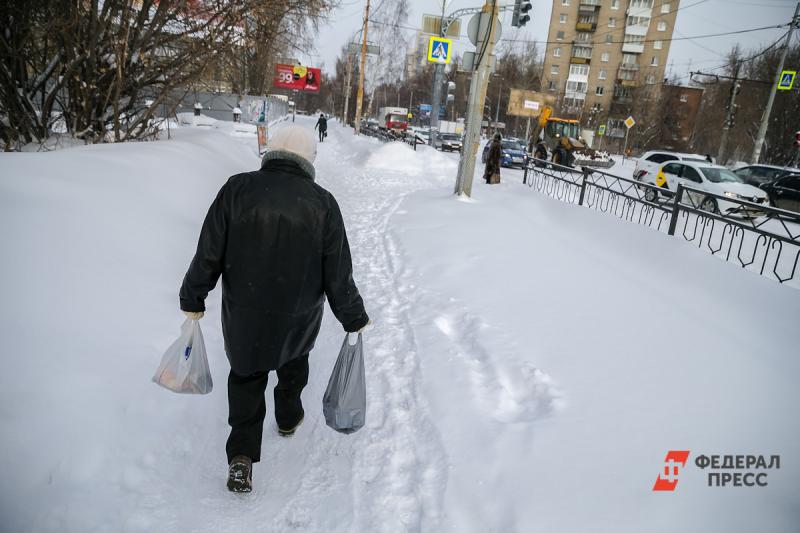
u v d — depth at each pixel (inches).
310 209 76.3
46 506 71.0
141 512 75.2
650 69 2659.9
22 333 92.6
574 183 430.6
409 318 166.6
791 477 90.4
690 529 77.9
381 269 221.9
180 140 346.6
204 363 86.2
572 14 2701.8
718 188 461.1
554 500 83.1
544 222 328.2
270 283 76.0
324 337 148.9
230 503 81.3
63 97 317.1
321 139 1133.1
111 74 312.5
